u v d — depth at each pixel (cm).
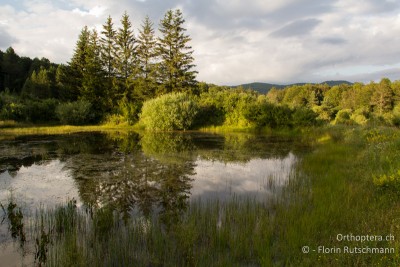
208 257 432
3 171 1025
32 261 446
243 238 480
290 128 2541
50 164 1140
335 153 1264
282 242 469
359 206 602
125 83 3638
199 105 2902
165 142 1839
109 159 1248
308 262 405
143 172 1027
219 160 1262
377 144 1198
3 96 2884
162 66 3650
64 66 3888
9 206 686
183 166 1130
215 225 525
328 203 626
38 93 4581
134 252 453
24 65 6512
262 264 416
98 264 420
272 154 1423
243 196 755
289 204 642
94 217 589
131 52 3678
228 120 2858
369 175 806
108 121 3105
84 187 845
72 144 1673
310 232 496
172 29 3612
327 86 9194
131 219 604
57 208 672
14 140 1820
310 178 885
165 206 688
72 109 2922
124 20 3588
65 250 448
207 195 770
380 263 381
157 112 2641
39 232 541
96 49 3697
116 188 835
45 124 2827
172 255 442
